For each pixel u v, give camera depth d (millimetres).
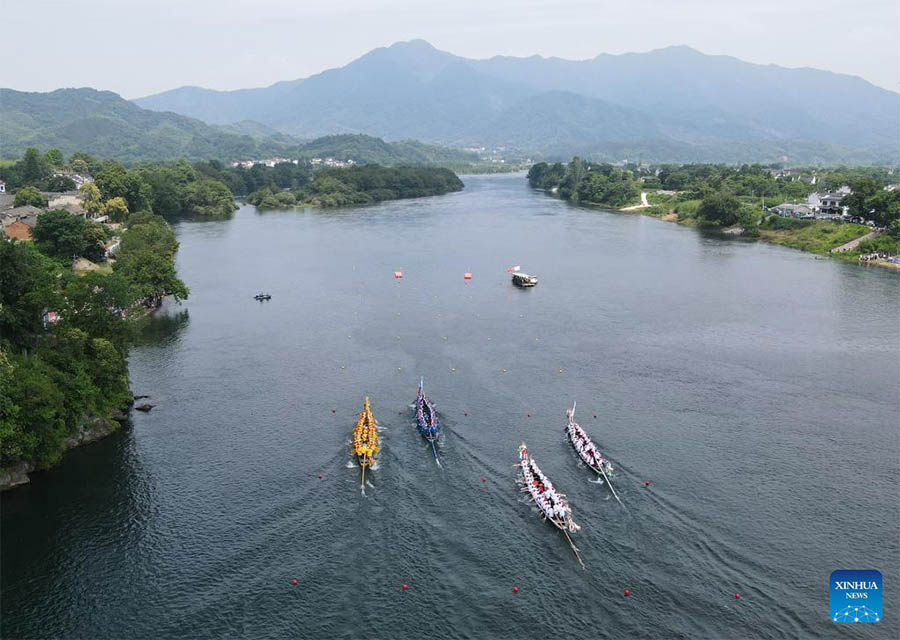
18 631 80625
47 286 131625
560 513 98812
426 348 174000
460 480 111625
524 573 90125
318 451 120938
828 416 134375
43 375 114938
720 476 112750
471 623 81938
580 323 194750
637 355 168125
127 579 89250
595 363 162875
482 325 193375
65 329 128125
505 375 155625
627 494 107438
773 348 173000
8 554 93625
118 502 105875
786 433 127500
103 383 130250
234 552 94375
